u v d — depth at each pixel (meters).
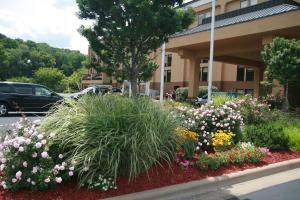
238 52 24.95
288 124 12.01
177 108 8.66
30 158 4.98
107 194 5.15
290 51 16.94
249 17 22.20
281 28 18.92
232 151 7.71
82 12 10.84
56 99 19.17
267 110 12.73
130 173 5.45
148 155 5.70
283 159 8.41
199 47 26.28
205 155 6.98
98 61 12.09
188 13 11.16
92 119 5.73
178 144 6.68
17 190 4.93
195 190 5.96
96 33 11.08
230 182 6.59
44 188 4.92
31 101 18.50
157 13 10.05
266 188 6.48
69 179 5.32
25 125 5.69
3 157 4.89
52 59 77.12
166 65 46.28
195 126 8.14
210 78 18.39
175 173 6.24
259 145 9.04
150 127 5.80
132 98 6.70
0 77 68.44
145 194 5.30
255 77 32.78
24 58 72.81
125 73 11.75
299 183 6.90
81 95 6.97
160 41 11.01
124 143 5.41
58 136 5.45
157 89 45.47
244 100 12.26
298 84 17.75
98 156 5.34
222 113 8.77
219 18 26.30
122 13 10.26
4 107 17.88
